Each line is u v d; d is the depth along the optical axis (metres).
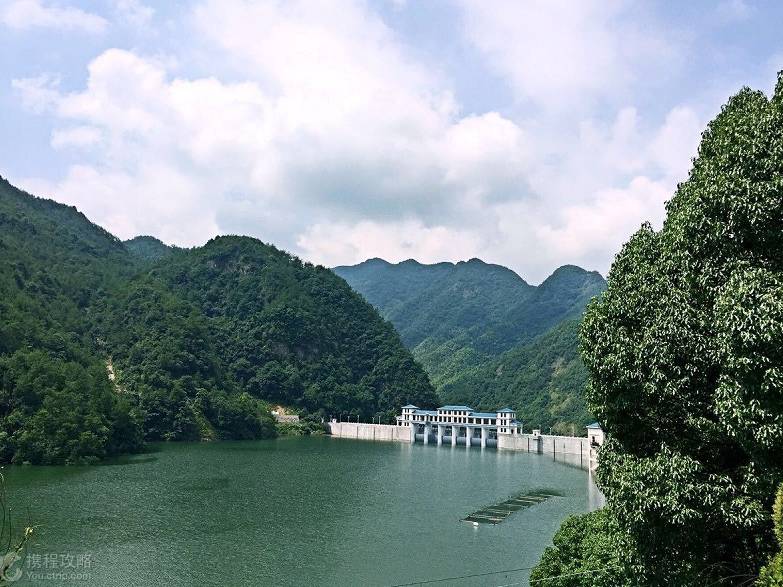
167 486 127.88
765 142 28.11
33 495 113.06
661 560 29.77
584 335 34.00
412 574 76.00
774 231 27.05
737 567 29.38
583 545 51.44
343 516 106.62
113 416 179.88
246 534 92.50
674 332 29.02
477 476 160.88
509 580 74.06
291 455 197.88
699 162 34.72
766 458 25.48
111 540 85.81
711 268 29.05
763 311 24.31
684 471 28.22
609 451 33.56
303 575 74.94
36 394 164.38
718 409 26.36
